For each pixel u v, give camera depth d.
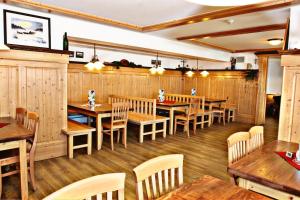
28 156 2.77
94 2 3.42
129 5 3.53
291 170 1.74
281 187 1.50
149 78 8.46
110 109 4.68
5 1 3.22
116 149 4.53
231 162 2.03
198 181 1.51
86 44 5.84
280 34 5.32
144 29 4.94
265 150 2.25
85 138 5.25
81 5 3.57
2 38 3.40
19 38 3.55
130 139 5.32
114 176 1.25
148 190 1.42
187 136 5.71
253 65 8.20
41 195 2.69
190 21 4.07
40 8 3.54
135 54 8.16
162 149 4.60
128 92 7.81
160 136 5.69
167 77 9.16
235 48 7.64
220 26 4.62
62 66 3.96
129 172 3.43
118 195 1.26
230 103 8.41
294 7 3.26
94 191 1.17
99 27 4.68
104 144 4.86
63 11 3.73
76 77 6.52
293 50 3.12
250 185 1.78
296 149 2.29
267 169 1.75
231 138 2.07
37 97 3.74
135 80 8.00
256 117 7.66
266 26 4.50
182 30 5.05
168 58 9.34
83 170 3.45
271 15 3.79
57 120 3.99
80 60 6.84
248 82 7.89
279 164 1.86
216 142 5.22
